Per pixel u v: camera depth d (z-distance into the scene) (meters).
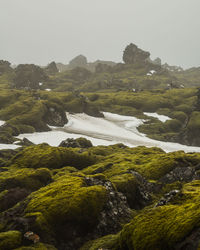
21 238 12.42
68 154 34.28
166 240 9.36
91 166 32.72
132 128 139.12
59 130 119.19
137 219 11.09
